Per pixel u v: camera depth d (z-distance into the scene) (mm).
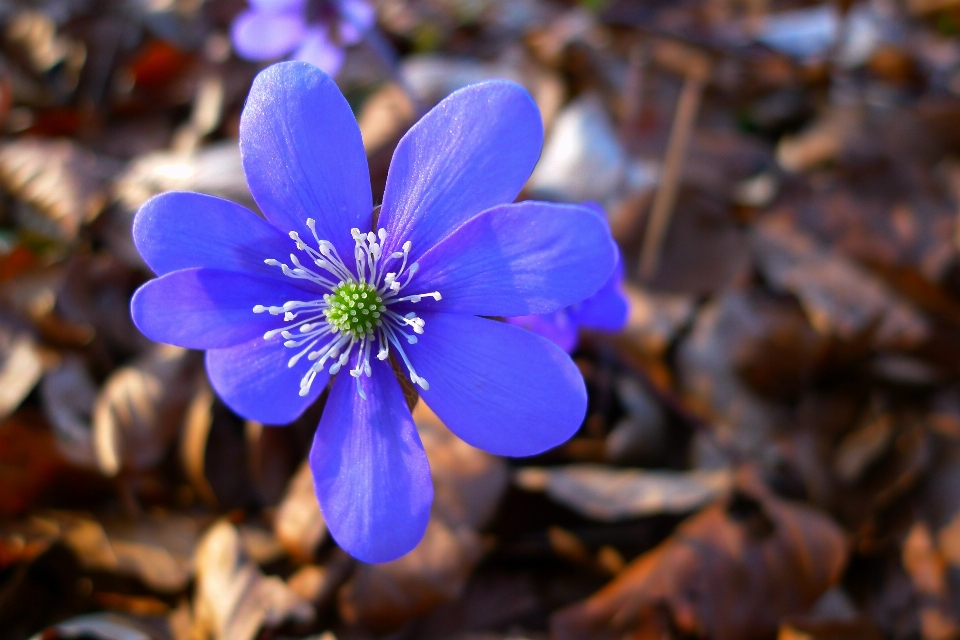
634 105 144
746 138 139
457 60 160
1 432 109
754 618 101
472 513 104
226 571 102
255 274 90
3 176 132
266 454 109
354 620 102
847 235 125
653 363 117
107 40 164
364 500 89
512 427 88
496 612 105
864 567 107
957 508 106
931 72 158
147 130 150
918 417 113
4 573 105
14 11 169
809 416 114
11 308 118
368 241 91
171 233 88
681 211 124
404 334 90
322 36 127
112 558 105
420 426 108
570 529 108
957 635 102
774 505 105
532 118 86
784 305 116
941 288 121
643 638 100
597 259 84
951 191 127
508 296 87
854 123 142
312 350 92
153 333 87
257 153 88
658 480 108
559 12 188
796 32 173
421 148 87
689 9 189
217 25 171
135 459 109
